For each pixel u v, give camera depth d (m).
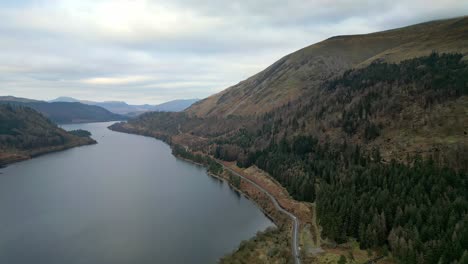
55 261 90.25
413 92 145.50
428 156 107.69
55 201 144.50
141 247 98.12
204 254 93.31
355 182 103.75
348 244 82.81
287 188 139.12
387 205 81.56
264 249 87.50
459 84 132.12
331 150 142.88
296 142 164.38
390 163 108.00
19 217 124.44
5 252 95.50
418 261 62.91
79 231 111.00
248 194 150.38
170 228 113.25
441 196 80.00
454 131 114.62
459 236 61.25
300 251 84.69
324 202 97.69
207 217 123.62
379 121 142.25
